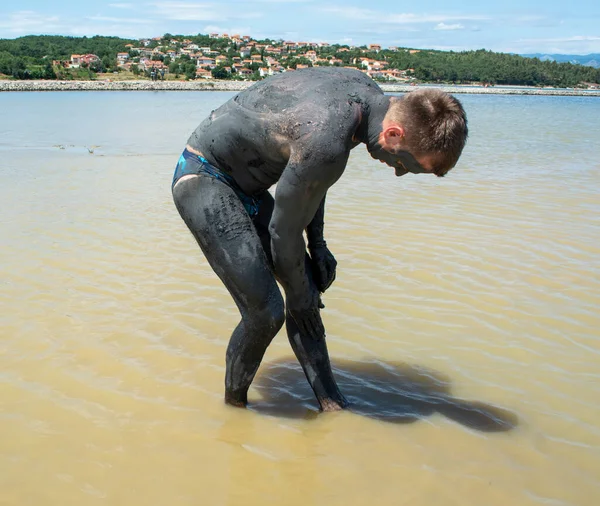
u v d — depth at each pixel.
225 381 3.34
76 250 5.81
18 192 8.28
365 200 7.89
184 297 4.78
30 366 3.73
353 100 2.74
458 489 2.72
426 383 3.66
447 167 2.73
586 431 3.16
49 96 48.34
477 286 4.99
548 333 4.22
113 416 3.27
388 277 5.17
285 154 2.79
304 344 3.34
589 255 5.72
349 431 3.18
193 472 2.84
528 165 10.93
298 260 2.96
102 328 4.24
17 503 2.60
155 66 105.94
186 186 2.99
